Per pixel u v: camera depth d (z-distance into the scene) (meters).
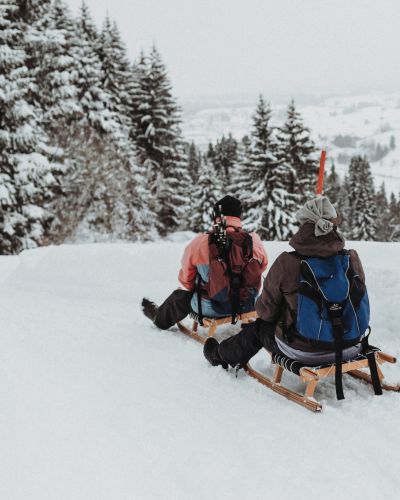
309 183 28.09
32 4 18.39
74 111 20.97
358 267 2.98
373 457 2.49
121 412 3.00
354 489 2.23
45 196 17.14
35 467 2.36
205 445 2.62
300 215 2.93
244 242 4.00
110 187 22.69
